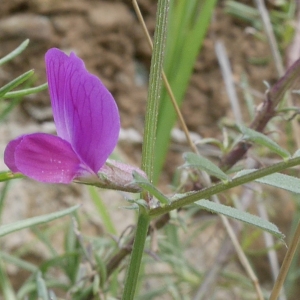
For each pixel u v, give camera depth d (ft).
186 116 0.93
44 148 0.37
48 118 0.85
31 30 0.83
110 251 0.62
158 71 0.39
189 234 0.89
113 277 0.59
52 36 0.84
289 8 0.79
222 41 0.94
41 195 0.81
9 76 0.83
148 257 0.69
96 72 0.88
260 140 0.38
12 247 0.76
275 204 0.93
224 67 0.77
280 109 0.52
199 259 0.89
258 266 0.92
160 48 0.39
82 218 0.81
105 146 0.37
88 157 0.37
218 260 0.70
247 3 0.92
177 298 0.72
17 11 0.84
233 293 0.89
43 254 0.78
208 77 0.94
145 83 0.92
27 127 0.84
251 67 0.96
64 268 0.61
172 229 0.71
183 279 0.74
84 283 0.57
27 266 0.62
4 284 0.59
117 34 0.88
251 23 0.94
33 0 0.83
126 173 0.38
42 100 0.85
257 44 0.95
